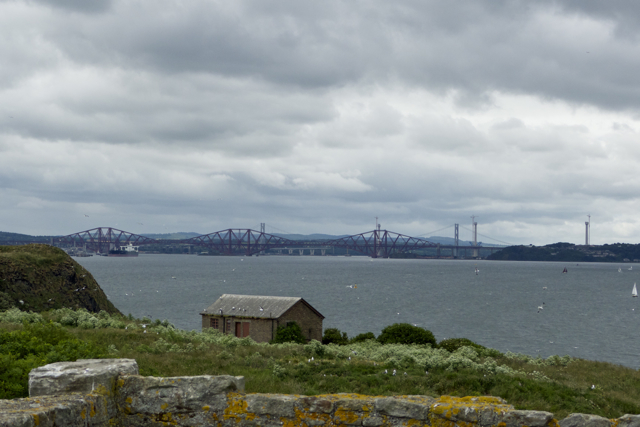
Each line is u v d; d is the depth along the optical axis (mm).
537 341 90312
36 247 90062
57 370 6785
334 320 110125
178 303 132125
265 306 63406
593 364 47531
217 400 6879
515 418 6633
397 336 55719
